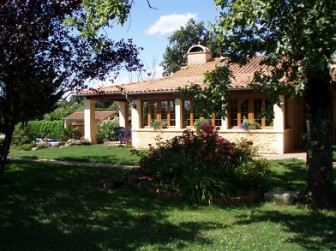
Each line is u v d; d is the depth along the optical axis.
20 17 6.84
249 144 9.22
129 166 12.09
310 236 5.46
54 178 9.92
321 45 4.84
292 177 9.71
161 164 8.82
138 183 8.66
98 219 6.52
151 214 6.79
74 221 6.39
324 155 6.89
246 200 7.51
